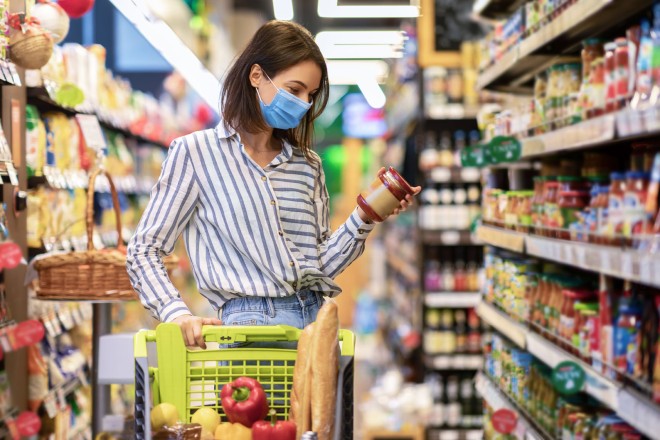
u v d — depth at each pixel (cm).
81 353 499
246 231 264
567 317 338
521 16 424
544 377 370
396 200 270
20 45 362
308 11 1578
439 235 738
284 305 266
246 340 242
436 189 755
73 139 502
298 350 237
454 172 736
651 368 261
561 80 365
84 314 493
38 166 437
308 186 278
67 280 365
